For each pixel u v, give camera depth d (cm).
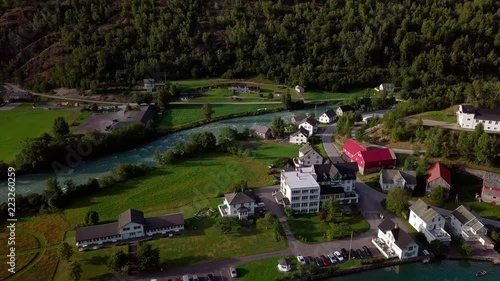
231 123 19888
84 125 18050
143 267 9400
